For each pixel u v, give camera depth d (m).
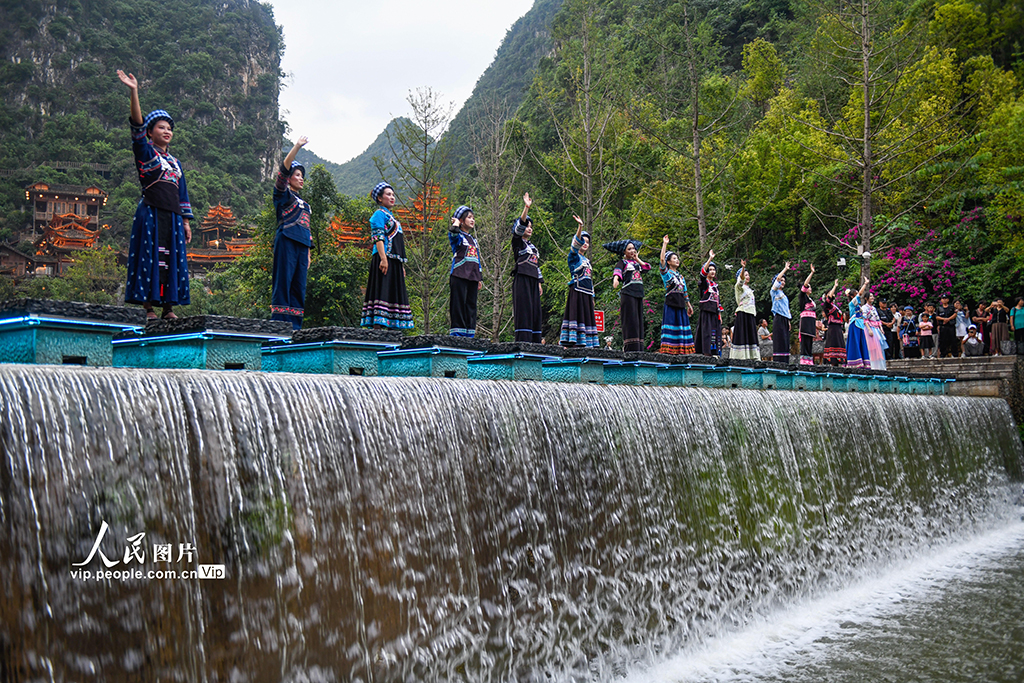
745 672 8.41
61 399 4.39
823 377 15.09
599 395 8.77
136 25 126.12
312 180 33.88
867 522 13.19
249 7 143.12
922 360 21.30
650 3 39.84
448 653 6.44
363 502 5.98
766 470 11.20
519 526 7.35
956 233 26.19
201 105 121.81
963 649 9.16
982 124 28.36
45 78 111.06
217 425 5.14
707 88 33.62
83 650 4.27
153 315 6.81
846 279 28.69
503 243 24.39
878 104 30.17
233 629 5.00
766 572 10.60
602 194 23.91
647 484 9.02
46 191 87.00
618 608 8.29
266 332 6.34
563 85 37.44
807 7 42.50
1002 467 18.02
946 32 33.19
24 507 4.12
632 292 12.14
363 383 6.30
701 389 10.65
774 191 30.19
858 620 10.45
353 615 5.76
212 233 88.06
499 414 7.41
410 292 23.88
